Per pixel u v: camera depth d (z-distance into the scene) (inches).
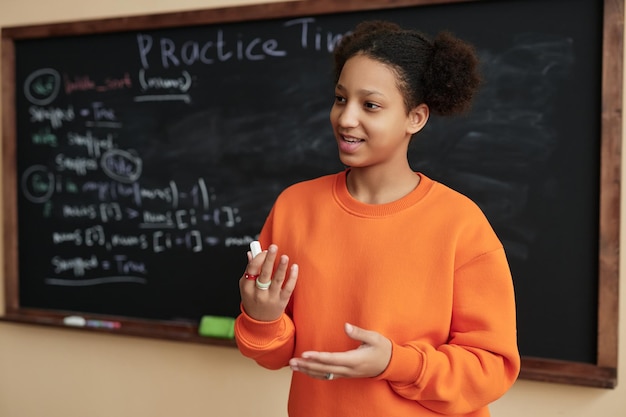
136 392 77.2
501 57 58.4
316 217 37.1
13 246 80.5
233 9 67.5
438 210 35.1
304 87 66.2
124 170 75.0
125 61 74.1
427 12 60.6
